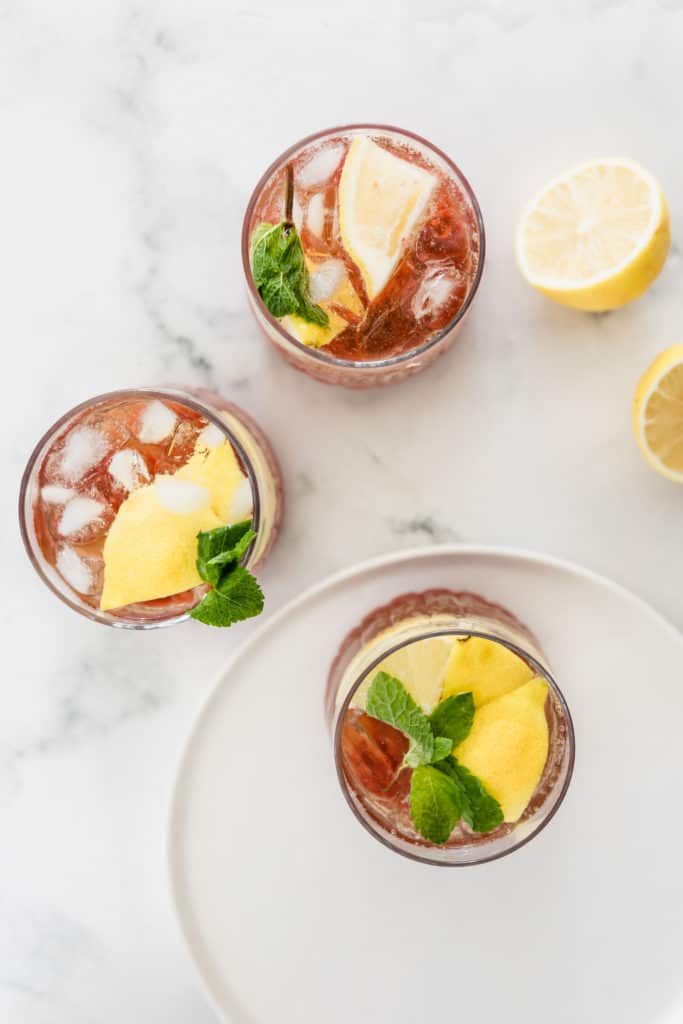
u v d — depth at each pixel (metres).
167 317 0.58
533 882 0.59
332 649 0.58
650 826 0.59
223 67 0.57
